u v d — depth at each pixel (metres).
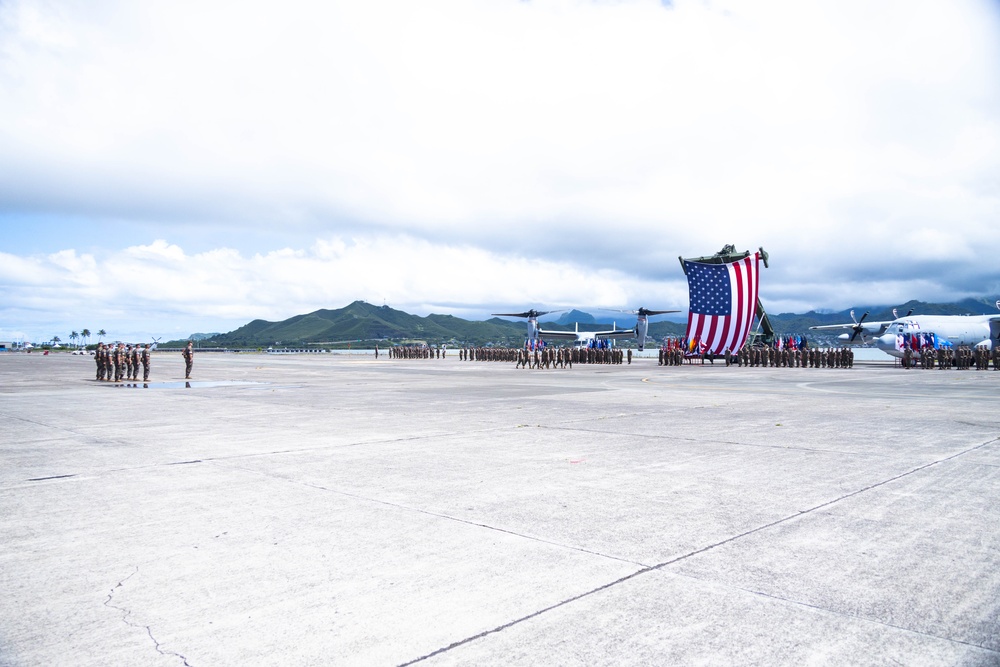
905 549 5.76
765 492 7.98
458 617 4.36
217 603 4.61
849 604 4.56
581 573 5.18
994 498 7.63
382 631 4.16
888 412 17.41
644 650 3.89
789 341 56.97
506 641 4.01
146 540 6.09
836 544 5.90
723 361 65.38
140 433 13.68
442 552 5.71
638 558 5.54
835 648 3.92
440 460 10.29
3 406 20.17
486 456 10.65
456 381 33.25
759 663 3.73
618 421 15.48
